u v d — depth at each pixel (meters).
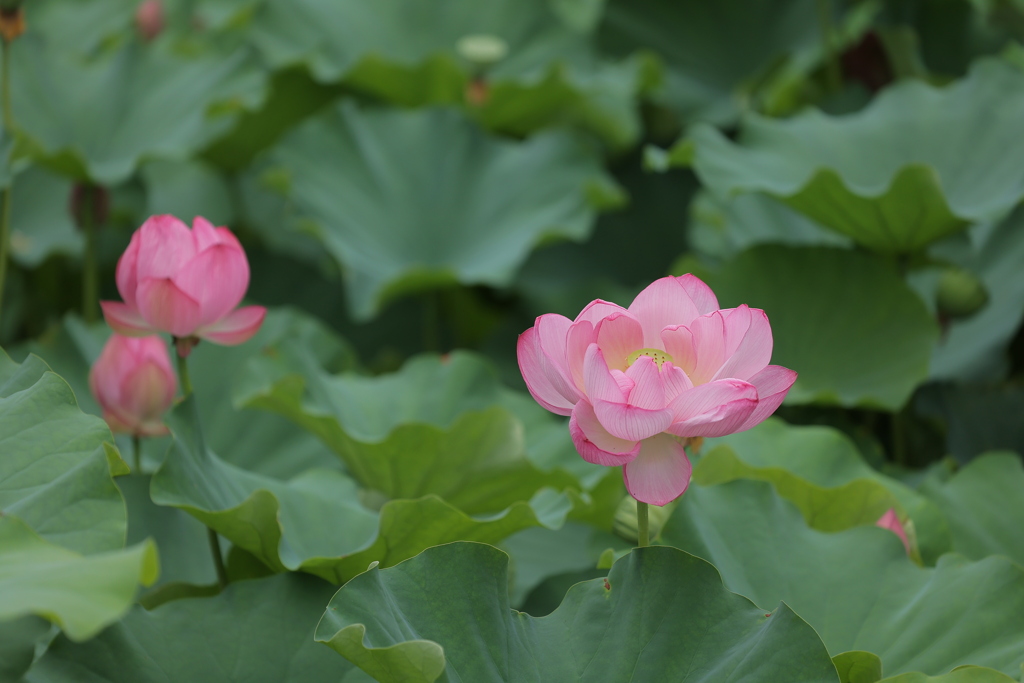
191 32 7.27
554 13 6.70
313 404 4.51
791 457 4.39
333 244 4.90
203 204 6.23
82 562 3.84
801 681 3.95
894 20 5.74
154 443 4.53
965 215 4.47
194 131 4.87
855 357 4.54
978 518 4.31
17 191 5.13
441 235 5.36
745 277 4.60
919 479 4.48
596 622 3.99
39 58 4.96
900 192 4.45
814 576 4.11
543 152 5.49
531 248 4.93
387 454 4.36
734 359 3.95
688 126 6.03
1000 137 4.66
